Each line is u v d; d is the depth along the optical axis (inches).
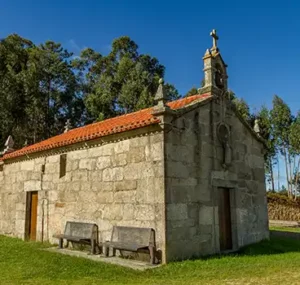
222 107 443.8
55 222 475.2
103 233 401.4
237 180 452.1
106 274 295.6
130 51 1540.4
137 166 376.5
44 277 285.6
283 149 1417.3
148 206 357.4
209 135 415.5
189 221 366.0
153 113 358.0
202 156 399.2
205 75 444.1
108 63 1519.4
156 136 362.6
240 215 446.0
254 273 293.4
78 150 458.3
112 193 399.5
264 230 493.0
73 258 357.1
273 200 1159.6
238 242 431.8
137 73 1338.6
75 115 1364.4
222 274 290.2
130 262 342.6
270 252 418.6
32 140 1228.5
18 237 541.6
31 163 544.4
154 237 345.4
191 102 400.2
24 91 1149.7
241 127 477.1
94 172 427.8
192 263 331.9
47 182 502.9
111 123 514.0
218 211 421.7
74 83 1373.0
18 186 567.5
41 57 1263.5
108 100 1309.1
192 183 378.9
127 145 391.9
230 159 437.7
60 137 587.2
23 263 337.4
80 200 440.8
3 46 1190.9
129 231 365.7
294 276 280.5
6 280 273.3
